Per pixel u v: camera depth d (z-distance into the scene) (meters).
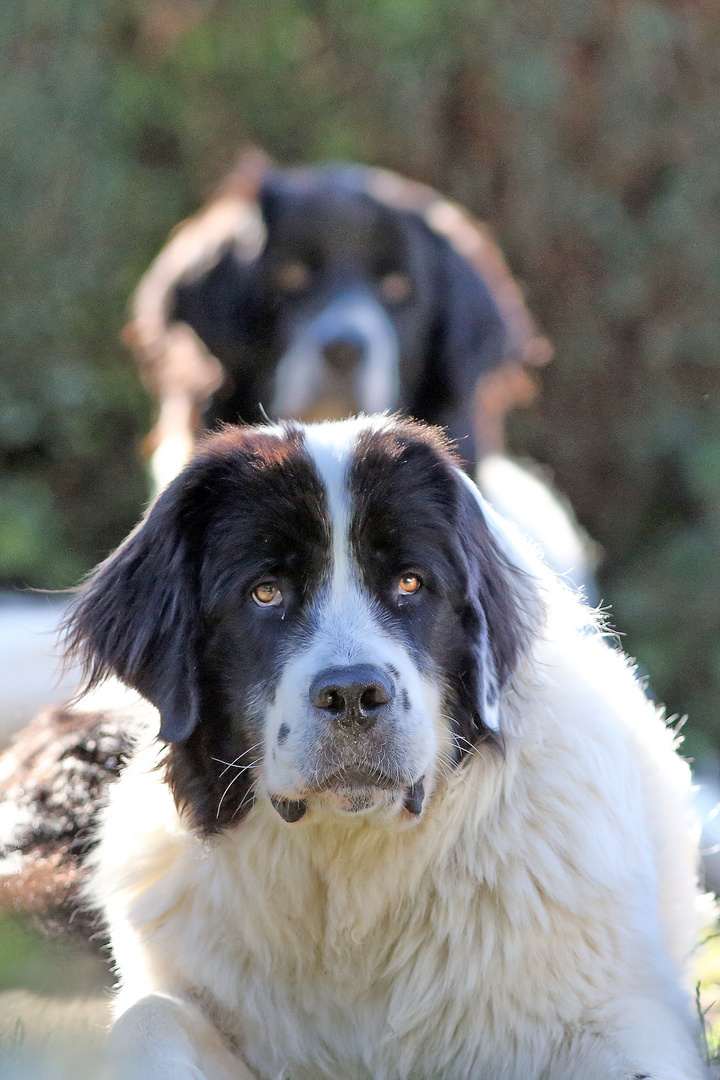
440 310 14.23
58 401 23.66
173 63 24.61
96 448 24.25
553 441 25.22
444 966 6.56
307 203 13.69
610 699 7.44
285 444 6.94
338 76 24.89
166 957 6.81
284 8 24.61
